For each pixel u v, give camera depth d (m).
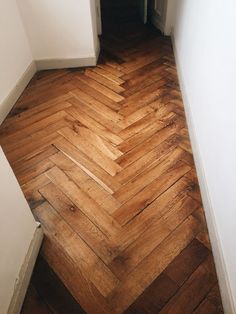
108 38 2.80
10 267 0.93
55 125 1.81
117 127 1.78
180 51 2.20
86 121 1.83
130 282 1.07
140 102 1.98
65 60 2.34
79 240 1.21
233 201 0.97
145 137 1.70
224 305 0.98
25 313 1.00
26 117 1.88
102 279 1.08
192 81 1.73
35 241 1.13
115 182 1.44
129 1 3.51
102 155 1.59
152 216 1.29
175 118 1.84
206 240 1.20
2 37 1.81
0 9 1.76
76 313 1.00
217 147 1.17
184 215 1.29
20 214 1.00
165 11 2.65
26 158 1.59
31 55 2.26
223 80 1.13
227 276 0.97
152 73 2.28
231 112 1.02
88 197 1.38
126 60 2.46
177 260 1.13
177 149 1.62
